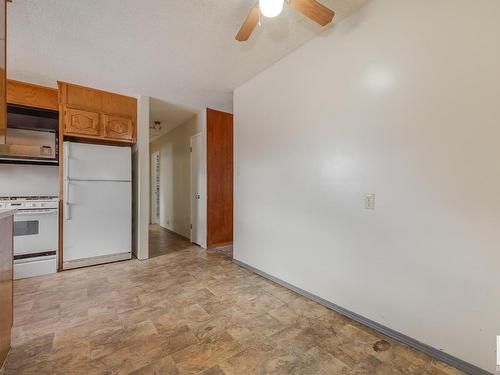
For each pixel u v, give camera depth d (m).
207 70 2.73
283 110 2.51
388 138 1.67
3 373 1.34
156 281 2.67
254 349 1.55
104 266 3.15
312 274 2.23
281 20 1.92
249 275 2.87
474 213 1.33
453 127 1.39
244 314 1.98
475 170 1.32
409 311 1.59
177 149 5.19
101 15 1.83
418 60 1.52
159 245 4.30
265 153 2.77
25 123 3.02
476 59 1.31
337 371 1.38
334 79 2.00
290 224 2.45
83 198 3.07
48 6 1.72
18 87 2.89
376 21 1.72
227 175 4.30
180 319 1.90
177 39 2.14
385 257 1.70
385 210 1.69
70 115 3.00
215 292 2.40
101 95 3.26
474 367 1.34
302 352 1.53
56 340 1.63
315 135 2.17
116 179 3.30
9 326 1.50
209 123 4.07
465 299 1.37
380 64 1.70
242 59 2.50
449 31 1.39
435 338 1.48
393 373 1.36
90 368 1.38
